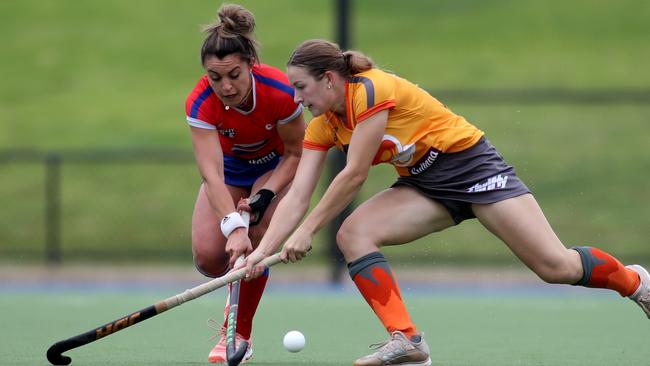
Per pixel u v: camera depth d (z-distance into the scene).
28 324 26.11
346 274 37.31
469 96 43.81
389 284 17.56
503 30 74.81
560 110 55.28
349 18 36.50
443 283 36.97
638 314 28.22
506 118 54.53
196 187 50.06
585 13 77.25
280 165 19.61
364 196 45.12
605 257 18.14
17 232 46.56
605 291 34.50
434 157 17.58
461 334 24.53
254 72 18.61
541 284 36.50
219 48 17.47
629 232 44.47
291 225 17.75
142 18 78.88
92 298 32.41
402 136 17.38
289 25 75.25
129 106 64.19
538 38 73.25
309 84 16.88
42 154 43.31
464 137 17.59
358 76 17.03
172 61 71.69
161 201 49.22
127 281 37.78
